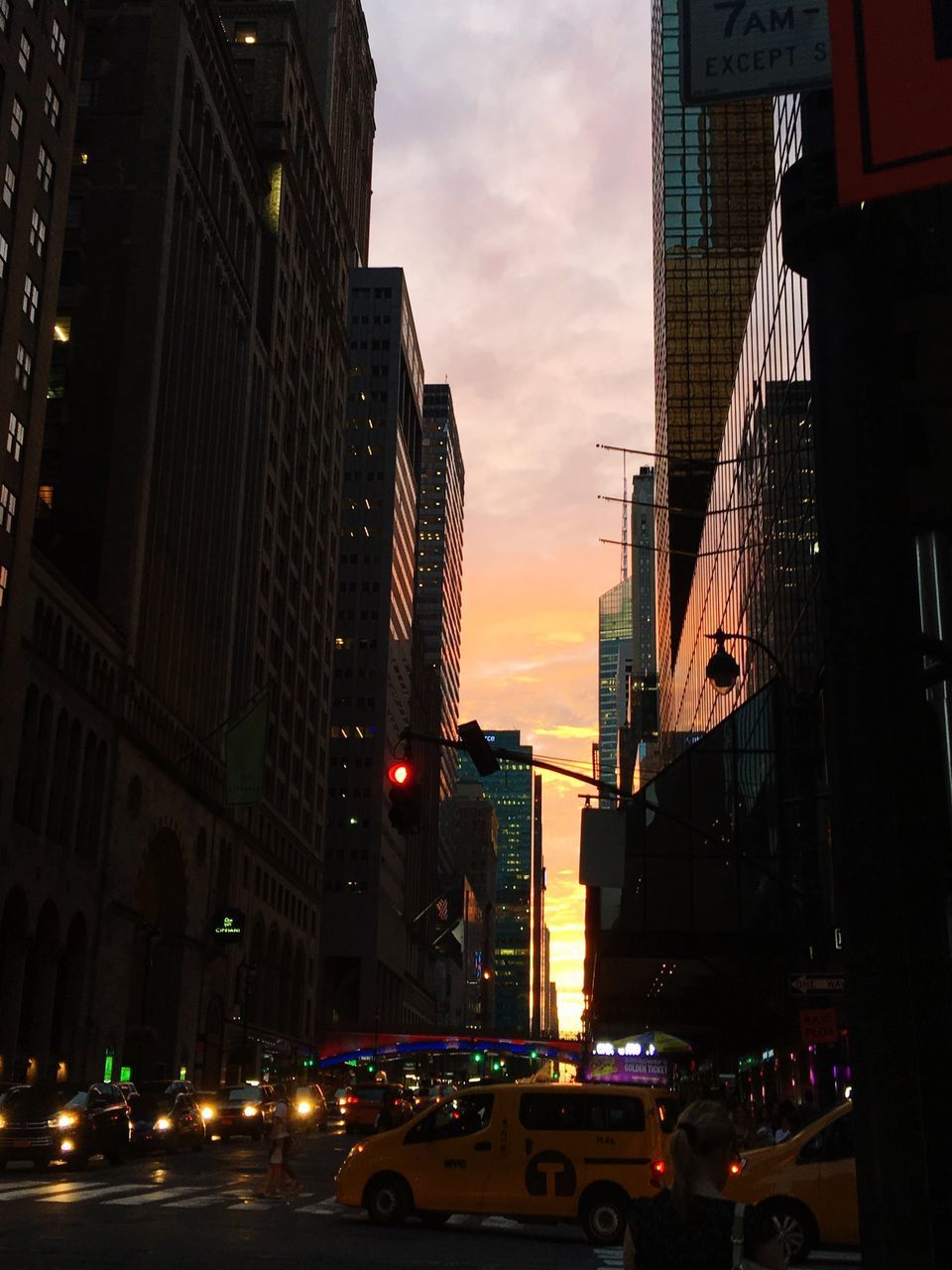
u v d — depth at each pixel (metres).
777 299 50.59
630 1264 4.74
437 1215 22.25
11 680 57.34
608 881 21.03
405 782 20.08
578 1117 20.98
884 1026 3.91
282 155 113.75
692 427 131.25
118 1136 36.50
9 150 58.47
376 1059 150.38
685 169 138.25
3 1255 16.02
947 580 16.97
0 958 58.59
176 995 80.62
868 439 4.46
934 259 4.86
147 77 84.81
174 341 84.31
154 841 79.19
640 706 193.75
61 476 76.69
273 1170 27.56
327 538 135.38
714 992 55.91
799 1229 18.08
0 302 57.50
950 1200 3.83
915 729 4.23
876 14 4.42
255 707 71.75
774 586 50.47
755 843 42.69
